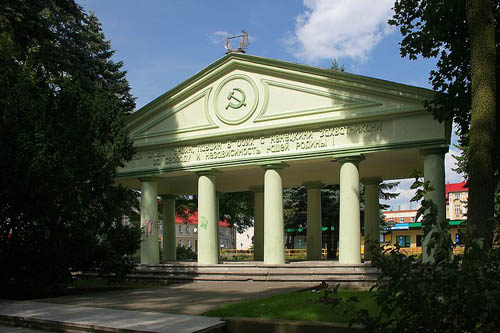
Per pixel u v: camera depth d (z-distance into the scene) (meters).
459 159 28.78
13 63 18.23
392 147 17.89
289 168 22.88
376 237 24.23
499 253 5.66
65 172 15.25
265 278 18.72
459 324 5.53
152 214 23.08
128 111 36.44
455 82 15.23
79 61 27.91
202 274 20.27
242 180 27.22
